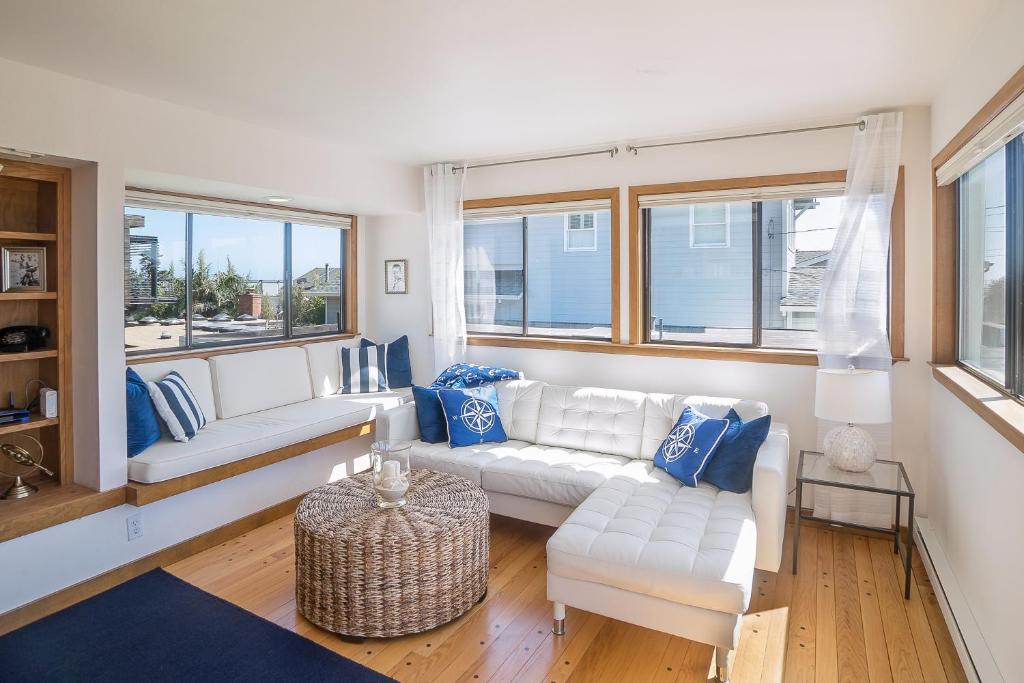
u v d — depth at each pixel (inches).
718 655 87.4
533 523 149.6
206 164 135.4
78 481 122.0
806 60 105.1
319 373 188.7
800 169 145.4
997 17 84.4
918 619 103.4
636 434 146.1
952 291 127.0
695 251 165.3
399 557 97.8
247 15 87.0
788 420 150.4
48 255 120.9
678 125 147.2
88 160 114.3
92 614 108.1
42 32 92.3
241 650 96.6
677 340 169.2
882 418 122.7
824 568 122.6
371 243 212.4
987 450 89.4
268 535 143.5
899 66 108.0
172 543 130.3
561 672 90.1
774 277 156.3
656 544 94.6
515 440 159.3
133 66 106.7
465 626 102.7
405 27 91.4
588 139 161.2
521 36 94.9
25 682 89.1
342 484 120.7
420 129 150.8
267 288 185.0
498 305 196.4
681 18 88.8
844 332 138.8
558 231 184.7
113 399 119.5
